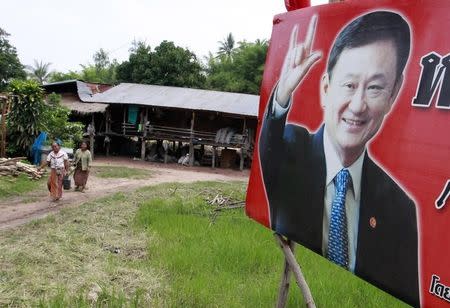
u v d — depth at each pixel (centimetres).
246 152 2511
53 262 641
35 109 1930
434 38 214
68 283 561
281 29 343
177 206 1122
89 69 5378
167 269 634
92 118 2541
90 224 908
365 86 253
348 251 259
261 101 359
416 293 214
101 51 6238
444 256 201
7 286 539
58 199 1233
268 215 337
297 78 314
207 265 654
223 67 5859
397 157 228
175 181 1836
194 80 3838
